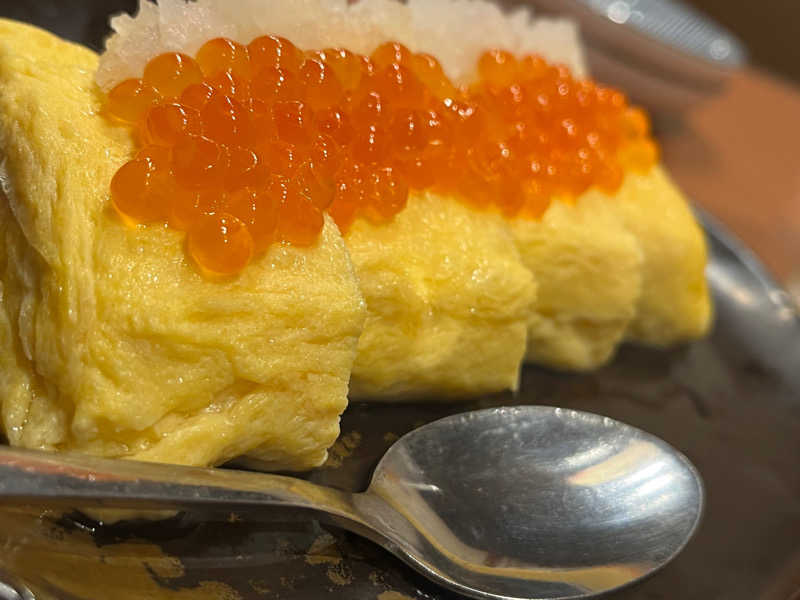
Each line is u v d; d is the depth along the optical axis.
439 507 0.11
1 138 0.11
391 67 0.12
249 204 0.10
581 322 0.15
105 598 0.09
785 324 0.18
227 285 0.10
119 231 0.10
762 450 0.15
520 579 0.11
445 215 0.13
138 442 0.10
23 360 0.10
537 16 0.24
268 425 0.10
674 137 0.30
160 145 0.10
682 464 0.13
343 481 0.12
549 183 0.14
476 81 0.14
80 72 0.12
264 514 0.10
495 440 0.12
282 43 0.12
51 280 0.10
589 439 0.13
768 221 0.26
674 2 0.29
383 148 0.12
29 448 0.09
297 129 0.11
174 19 0.11
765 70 0.40
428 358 0.13
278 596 0.10
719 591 0.12
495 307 0.13
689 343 0.17
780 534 0.13
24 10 0.17
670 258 0.16
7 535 0.09
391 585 0.10
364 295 0.12
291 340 0.10
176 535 0.10
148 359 0.10
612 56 0.26
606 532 0.12
